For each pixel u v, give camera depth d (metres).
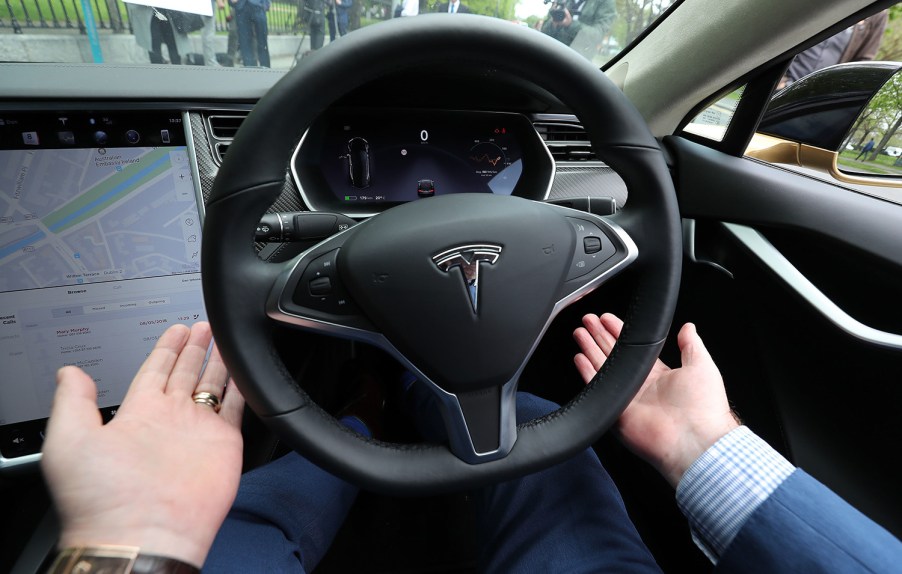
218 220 0.39
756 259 0.82
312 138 0.77
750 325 0.86
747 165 0.89
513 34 0.41
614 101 0.44
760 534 0.44
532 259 0.45
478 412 0.46
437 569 0.94
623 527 0.58
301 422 0.44
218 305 0.41
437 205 0.45
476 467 0.46
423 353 0.45
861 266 0.76
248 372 0.42
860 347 0.72
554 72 0.42
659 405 0.56
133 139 0.72
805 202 0.80
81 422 0.40
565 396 1.12
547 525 0.59
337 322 0.45
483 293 0.44
